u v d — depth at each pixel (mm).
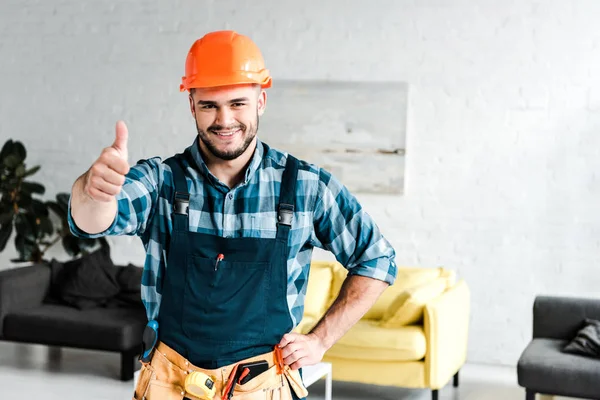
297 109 5691
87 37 6152
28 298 5238
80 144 6211
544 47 5270
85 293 5301
